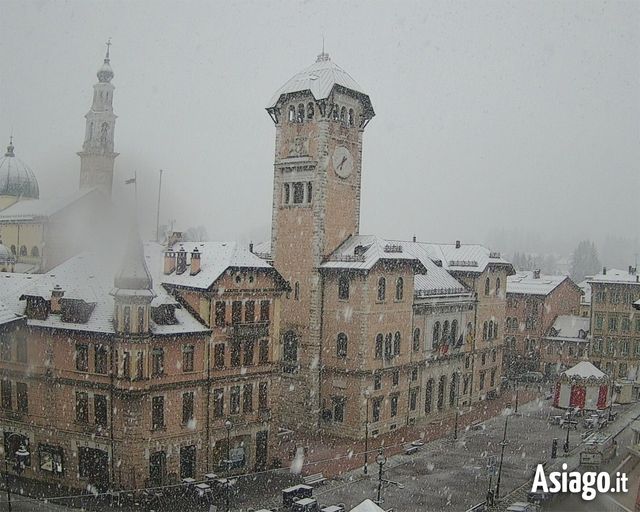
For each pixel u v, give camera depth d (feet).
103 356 203.82
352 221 309.22
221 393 224.53
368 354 280.72
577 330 450.71
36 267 325.01
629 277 435.94
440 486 228.22
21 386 217.77
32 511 189.67
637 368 406.00
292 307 299.58
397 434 291.99
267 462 239.91
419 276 333.83
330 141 295.89
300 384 295.48
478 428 306.14
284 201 304.09
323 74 300.81
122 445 199.93
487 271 371.15
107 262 232.32
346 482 229.66
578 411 343.05
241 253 236.02
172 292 227.81
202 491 204.95
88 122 375.86
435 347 325.42
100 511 191.93
